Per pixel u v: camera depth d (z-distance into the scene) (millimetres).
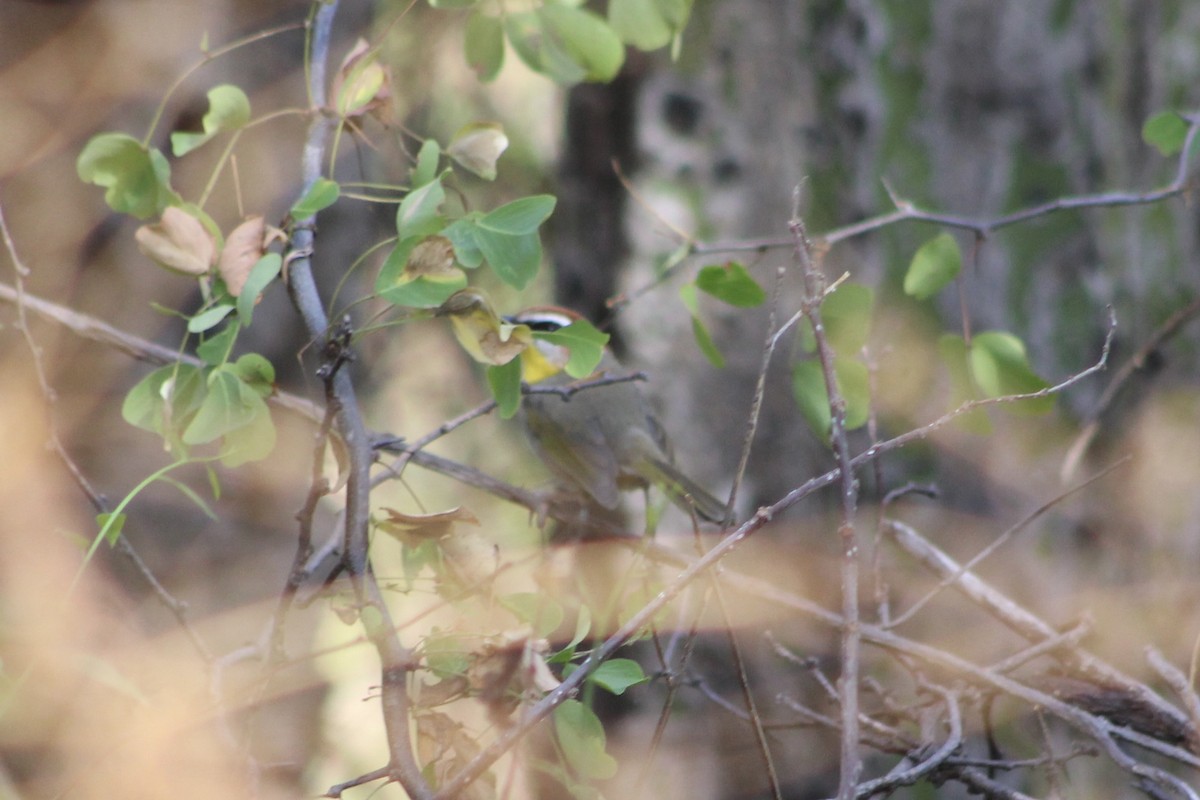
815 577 9594
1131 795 9117
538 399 9914
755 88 10156
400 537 4508
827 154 10148
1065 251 10094
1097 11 10305
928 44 10133
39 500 7723
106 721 5656
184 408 4750
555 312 8531
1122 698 6215
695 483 9438
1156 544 9977
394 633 3963
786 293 10031
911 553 6918
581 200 10586
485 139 5043
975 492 9789
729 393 10086
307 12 9672
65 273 8789
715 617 8586
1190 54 10836
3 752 5578
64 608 4855
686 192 10156
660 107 10188
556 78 6551
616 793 9328
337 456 4574
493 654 4016
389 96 5035
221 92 5004
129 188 5016
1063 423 10023
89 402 8719
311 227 4555
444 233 4242
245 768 4789
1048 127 10117
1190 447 10133
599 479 9492
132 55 8992
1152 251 10570
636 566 5691
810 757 9211
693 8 10156
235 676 6812
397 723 3879
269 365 4645
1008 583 9742
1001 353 6320
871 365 6219
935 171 10094
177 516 9156
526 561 4863
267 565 9367
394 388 15039
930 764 4977
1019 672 7684
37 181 8797
